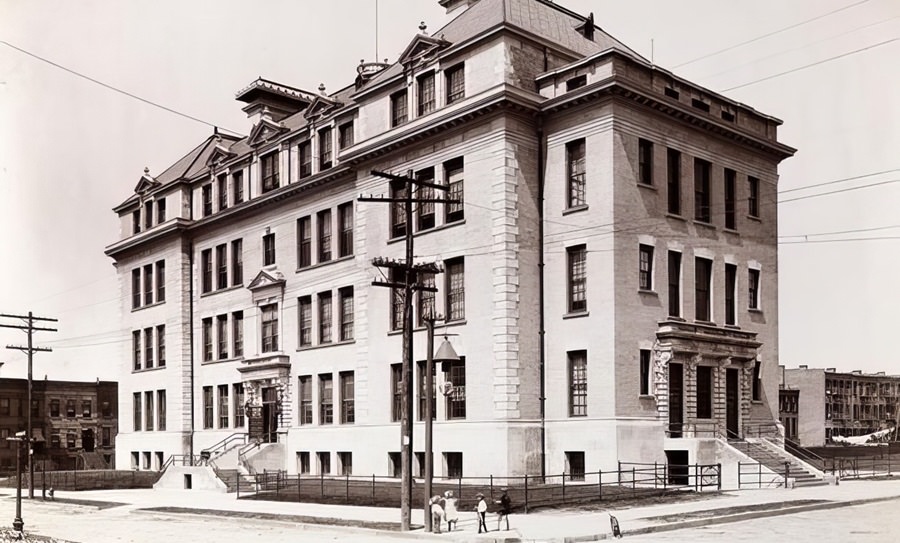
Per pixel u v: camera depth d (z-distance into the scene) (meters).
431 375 29.70
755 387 46.16
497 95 40.62
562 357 40.62
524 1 46.00
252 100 67.38
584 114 40.69
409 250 30.84
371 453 47.19
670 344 39.97
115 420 103.75
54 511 44.34
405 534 27.62
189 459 62.81
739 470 37.53
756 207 47.59
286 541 27.16
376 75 53.16
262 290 57.97
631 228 39.81
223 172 63.12
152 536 30.16
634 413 38.91
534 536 24.91
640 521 27.11
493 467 39.78
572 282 41.00
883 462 52.12
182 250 66.25
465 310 42.28
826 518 27.97
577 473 39.66
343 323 51.47
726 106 46.28
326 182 52.62
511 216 40.84
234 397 60.62
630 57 40.62
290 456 53.91
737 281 45.62
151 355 69.75
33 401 98.75
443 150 44.12
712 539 23.61
